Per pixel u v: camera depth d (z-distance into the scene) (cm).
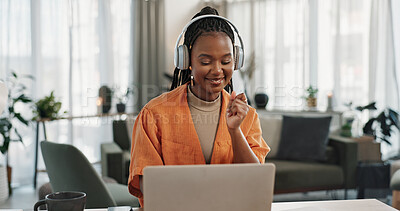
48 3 493
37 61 479
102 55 557
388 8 515
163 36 638
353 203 138
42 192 252
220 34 123
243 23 638
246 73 608
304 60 588
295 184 346
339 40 557
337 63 558
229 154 133
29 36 466
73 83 518
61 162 220
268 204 102
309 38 584
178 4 653
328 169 354
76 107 521
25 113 459
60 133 507
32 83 467
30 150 468
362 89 546
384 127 427
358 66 548
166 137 129
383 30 523
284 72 607
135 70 600
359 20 547
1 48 446
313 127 377
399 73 512
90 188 218
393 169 345
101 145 403
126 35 592
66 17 510
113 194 248
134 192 130
